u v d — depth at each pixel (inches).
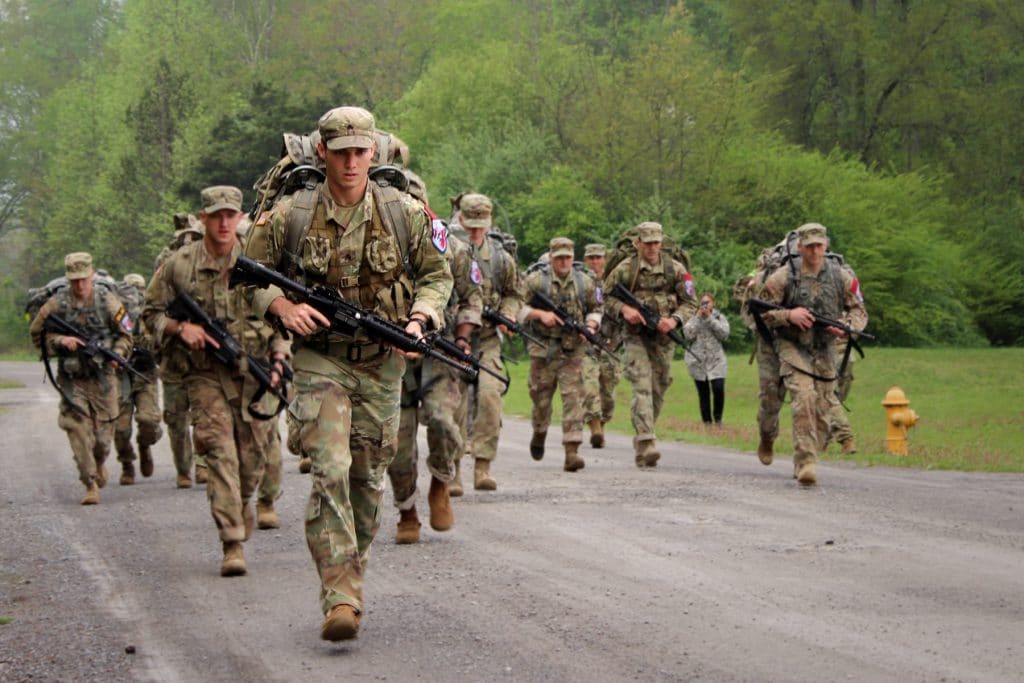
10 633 294.7
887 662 248.7
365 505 281.4
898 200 2204.7
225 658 264.8
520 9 3240.7
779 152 2247.8
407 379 376.5
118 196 3048.7
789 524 405.4
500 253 486.6
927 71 2591.0
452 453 381.4
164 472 641.6
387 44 3489.2
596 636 272.1
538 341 557.6
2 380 1829.5
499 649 263.6
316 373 272.1
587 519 421.7
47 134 4099.4
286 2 3804.1
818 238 506.6
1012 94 2642.7
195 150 2874.0
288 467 612.7
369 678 245.4
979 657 251.0
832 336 516.7
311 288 271.3
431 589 321.4
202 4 3666.3
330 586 260.7
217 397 360.8
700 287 1913.1
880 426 836.0
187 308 363.6
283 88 2878.9
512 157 2208.4
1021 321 2338.8
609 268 585.9
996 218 2444.6
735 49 2977.4
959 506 441.4
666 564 345.1
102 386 538.0
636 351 583.5
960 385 1155.3
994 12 2608.3
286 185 279.4
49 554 404.5
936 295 2182.6
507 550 369.4
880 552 356.5
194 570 364.5
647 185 2097.7
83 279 528.1
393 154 298.5
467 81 2487.7
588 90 2255.2
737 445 698.8
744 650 258.8
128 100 3467.0
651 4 3331.7
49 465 695.1
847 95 2726.4
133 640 284.0
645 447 578.6
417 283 281.6
